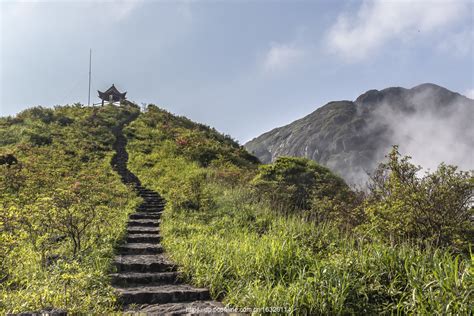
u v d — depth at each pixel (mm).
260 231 10336
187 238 9781
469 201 6652
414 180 7027
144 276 6992
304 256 6770
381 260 5699
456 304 4145
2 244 6301
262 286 5789
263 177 15727
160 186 18234
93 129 29188
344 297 4961
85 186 12383
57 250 7645
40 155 19891
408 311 4695
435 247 6461
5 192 13000
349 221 8992
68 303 5031
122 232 10023
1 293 5355
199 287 6645
